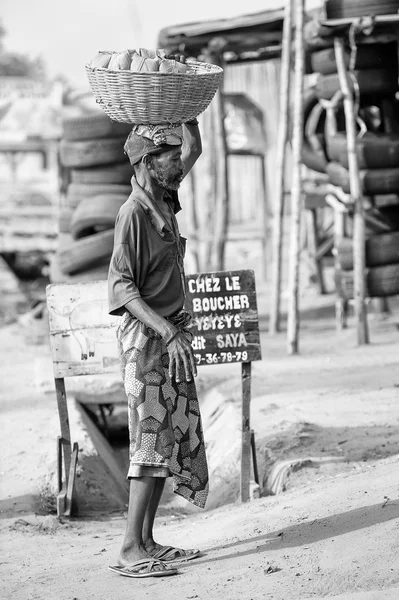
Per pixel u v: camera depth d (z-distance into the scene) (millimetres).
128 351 6113
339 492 7031
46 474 9289
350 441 9172
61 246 17328
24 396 13250
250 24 17641
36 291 29594
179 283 6301
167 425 6074
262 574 5660
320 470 8367
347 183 15883
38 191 40375
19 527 7969
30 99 45375
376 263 15664
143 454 6027
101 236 16438
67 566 6555
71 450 8695
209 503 8906
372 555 5562
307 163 18031
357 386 11969
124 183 16734
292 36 17500
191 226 24469
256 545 6273
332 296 22703
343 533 6062
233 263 33062
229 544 6465
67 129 16562
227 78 27891
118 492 9570
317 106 18125
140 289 6188
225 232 19281
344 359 14133
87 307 8219
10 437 10750
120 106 6152
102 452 10625
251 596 5312
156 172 6160
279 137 17047
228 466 9297
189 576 5883
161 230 6129
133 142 6203
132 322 6121
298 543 6121
